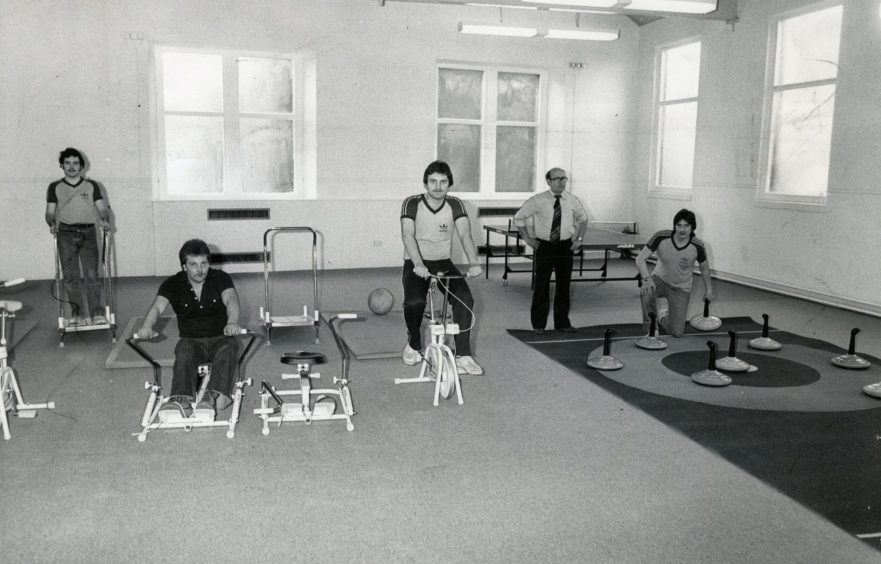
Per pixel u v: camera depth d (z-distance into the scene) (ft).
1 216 23.20
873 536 8.07
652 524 8.30
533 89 29.58
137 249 25.52
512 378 14.16
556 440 10.91
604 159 30.04
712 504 8.83
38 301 20.86
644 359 15.61
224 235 26.45
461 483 9.34
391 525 8.20
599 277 27.22
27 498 8.79
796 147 22.76
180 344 11.14
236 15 25.89
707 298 17.58
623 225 30.32
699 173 26.35
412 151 28.48
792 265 22.58
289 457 10.14
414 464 9.95
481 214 29.45
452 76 28.81
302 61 26.89
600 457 10.27
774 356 15.88
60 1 23.36
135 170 25.07
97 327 17.06
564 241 17.81
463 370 14.34
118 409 12.09
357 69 27.45
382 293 19.84
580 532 8.09
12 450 10.30
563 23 29.12
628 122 29.86
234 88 26.17
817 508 8.74
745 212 24.34
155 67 25.11
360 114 27.71
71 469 9.66
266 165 27.04
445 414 12.04
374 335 17.52
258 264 27.04
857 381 14.01
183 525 8.14
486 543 7.82
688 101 26.91
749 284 24.32
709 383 13.62
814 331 18.21
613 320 19.89
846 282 20.70
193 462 9.93
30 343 16.37
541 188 30.22
